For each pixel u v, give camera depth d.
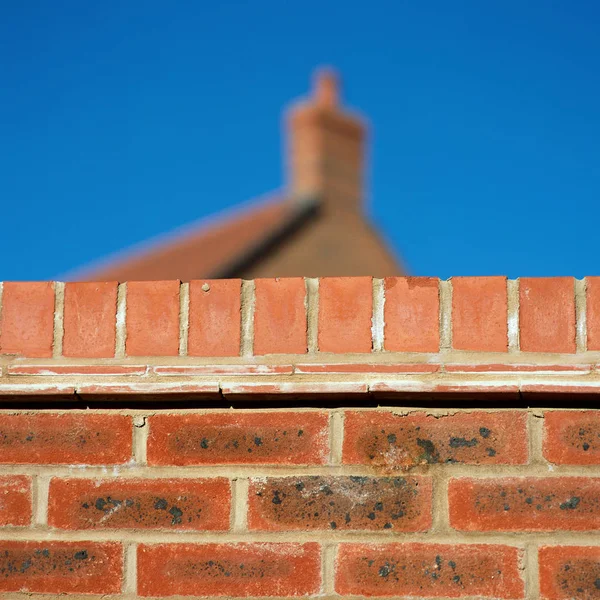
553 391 2.06
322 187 13.26
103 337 2.25
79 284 2.28
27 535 2.18
